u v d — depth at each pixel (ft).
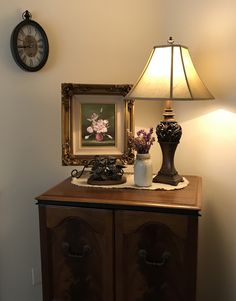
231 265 4.85
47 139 5.60
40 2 5.26
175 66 4.13
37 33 5.24
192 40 5.15
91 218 3.91
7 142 5.41
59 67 5.48
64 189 4.36
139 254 3.86
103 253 3.96
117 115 4.98
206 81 4.99
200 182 4.70
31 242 5.81
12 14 5.15
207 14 4.85
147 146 4.41
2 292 5.71
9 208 5.57
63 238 4.08
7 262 5.69
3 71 5.22
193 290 3.79
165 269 3.84
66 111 4.86
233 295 4.83
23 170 5.57
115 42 5.59
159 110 5.82
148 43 5.68
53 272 4.19
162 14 5.59
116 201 3.84
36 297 5.94
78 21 5.45
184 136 5.47
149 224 3.77
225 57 4.62
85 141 4.97
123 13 5.56
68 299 4.21
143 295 3.95
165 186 4.42
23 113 5.43
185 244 3.72
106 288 4.02
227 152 4.74
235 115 4.54
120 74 5.67
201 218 5.37
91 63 5.57
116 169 4.58
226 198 4.85
